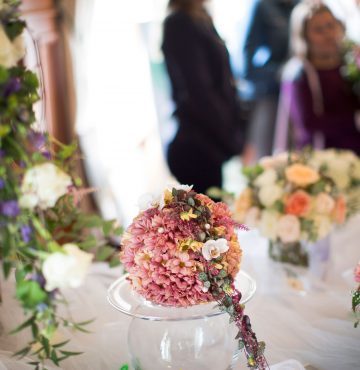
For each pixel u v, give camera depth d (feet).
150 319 3.95
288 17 13.62
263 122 14.20
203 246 3.92
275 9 13.61
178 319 3.91
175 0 9.37
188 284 3.92
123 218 11.52
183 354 4.08
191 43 9.14
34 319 3.59
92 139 9.80
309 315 5.65
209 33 9.36
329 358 4.78
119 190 13.78
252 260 6.51
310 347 5.03
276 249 6.26
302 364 4.78
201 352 4.09
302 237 5.94
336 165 6.12
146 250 3.94
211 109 9.34
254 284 4.41
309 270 6.18
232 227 4.26
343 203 6.07
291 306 5.79
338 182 6.07
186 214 3.98
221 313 4.09
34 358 4.68
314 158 6.32
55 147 8.82
